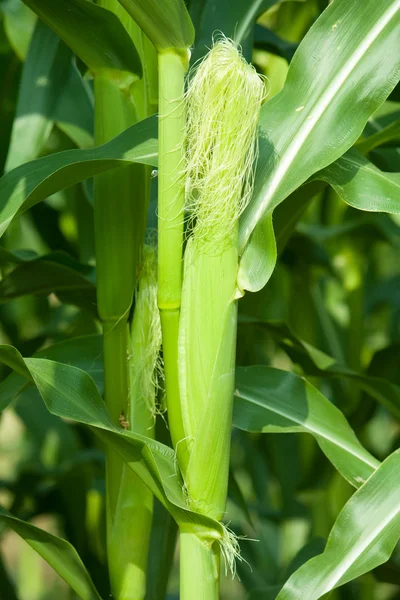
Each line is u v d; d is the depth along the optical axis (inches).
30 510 101.3
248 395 64.0
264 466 121.6
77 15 56.9
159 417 67.1
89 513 103.3
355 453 62.4
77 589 61.1
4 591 88.1
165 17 52.7
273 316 104.4
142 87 60.1
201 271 54.4
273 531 127.1
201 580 55.3
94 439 105.7
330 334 100.3
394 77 57.3
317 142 57.1
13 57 82.4
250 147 54.8
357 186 57.8
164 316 54.9
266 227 54.9
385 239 99.5
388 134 61.7
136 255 60.7
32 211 96.3
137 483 60.8
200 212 54.5
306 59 58.4
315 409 63.6
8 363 56.2
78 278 69.7
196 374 54.5
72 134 73.1
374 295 121.0
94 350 67.5
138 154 57.1
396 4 58.3
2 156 83.3
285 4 92.2
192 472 54.8
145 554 61.2
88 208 90.2
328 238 100.9
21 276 69.2
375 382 69.8
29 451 140.6
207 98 53.7
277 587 70.6
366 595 96.9
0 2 78.5
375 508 58.2
